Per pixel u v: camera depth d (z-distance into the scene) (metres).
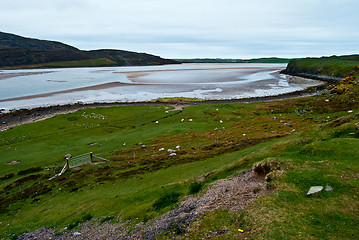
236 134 59.34
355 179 20.95
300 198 19.77
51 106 105.50
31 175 45.44
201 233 18.58
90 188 38.09
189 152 49.91
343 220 16.80
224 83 165.88
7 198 38.12
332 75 164.62
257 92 131.88
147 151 54.44
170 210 24.77
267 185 22.88
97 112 93.56
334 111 70.62
